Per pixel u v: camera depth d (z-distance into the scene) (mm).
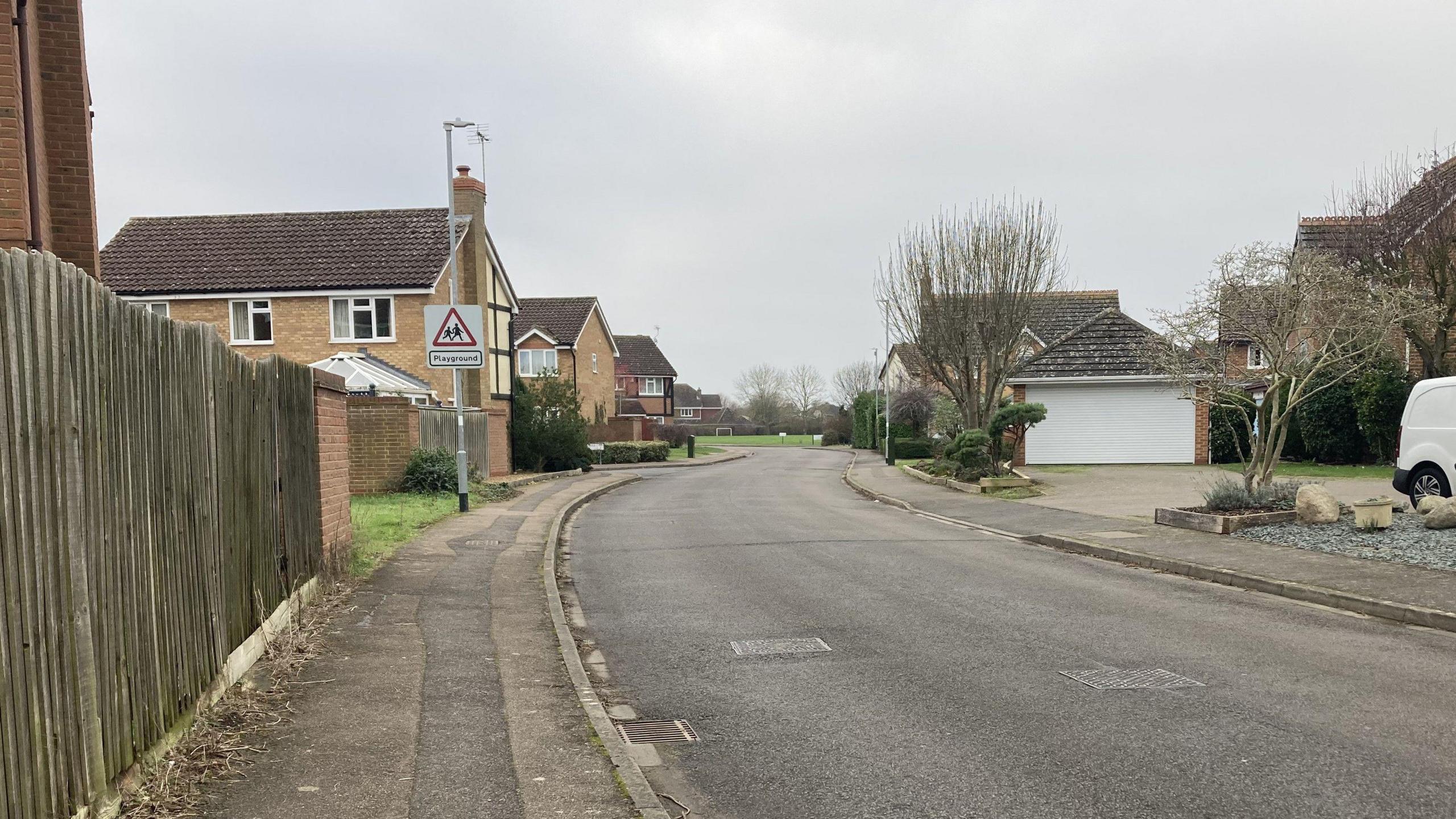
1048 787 4676
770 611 9094
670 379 78750
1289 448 28578
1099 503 18172
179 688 4746
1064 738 5375
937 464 28391
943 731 5551
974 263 26531
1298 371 14586
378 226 32375
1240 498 13867
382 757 4887
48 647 3342
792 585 10461
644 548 13758
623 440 52812
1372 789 4562
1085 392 28922
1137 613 8828
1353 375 25969
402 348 30172
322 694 5941
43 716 3295
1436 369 25109
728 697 6355
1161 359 16672
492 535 13656
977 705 6043
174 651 4691
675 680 6805
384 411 19453
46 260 3402
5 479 3074
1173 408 28703
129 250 31969
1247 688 6293
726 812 4508
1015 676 6691
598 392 55594
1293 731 5422
